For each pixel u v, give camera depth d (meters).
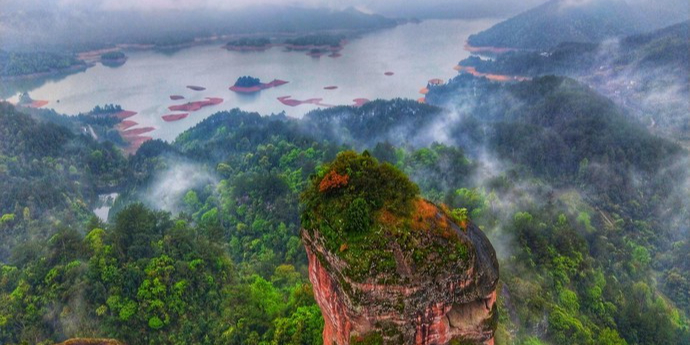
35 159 166.38
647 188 155.25
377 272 35.22
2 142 167.00
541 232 104.19
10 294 79.31
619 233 134.75
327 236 37.53
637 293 99.50
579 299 89.12
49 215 136.25
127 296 79.44
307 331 64.88
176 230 94.06
